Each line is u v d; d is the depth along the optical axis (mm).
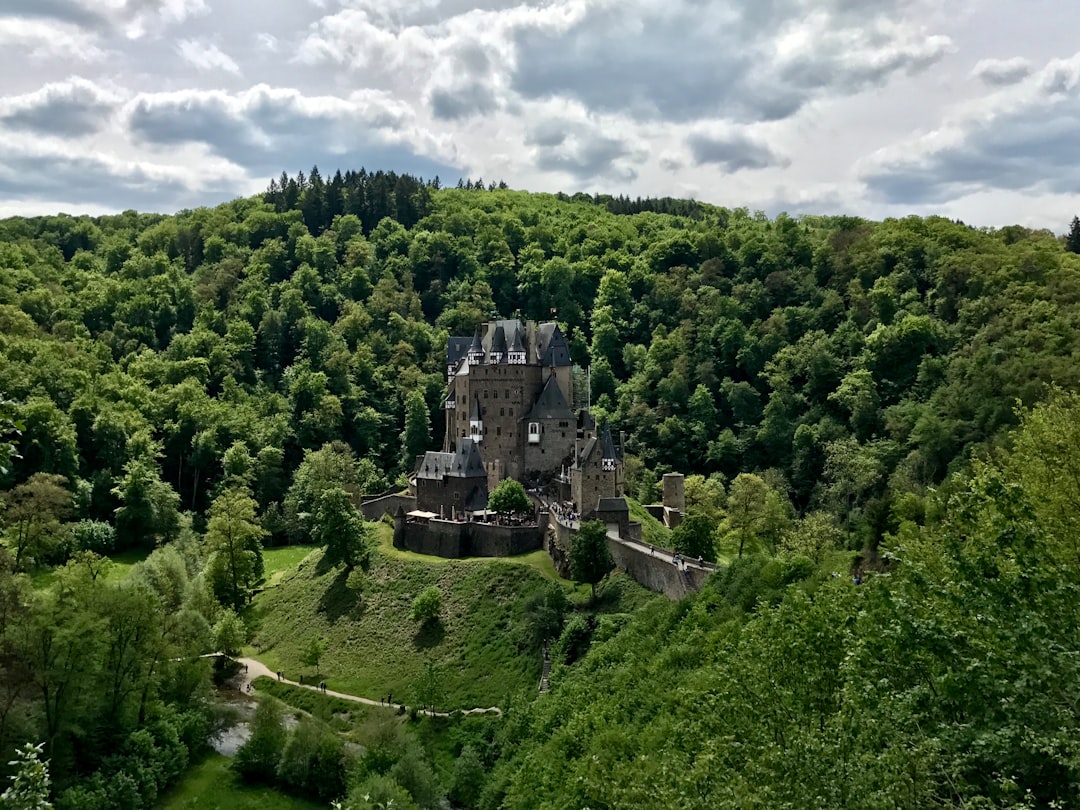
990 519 33938
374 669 94562
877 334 181500
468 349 143000
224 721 82688
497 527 108750
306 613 108812
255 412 183625
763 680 35625
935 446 134125
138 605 74875
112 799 65625
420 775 69188
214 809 69938
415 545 115562
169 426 167875
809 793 26016
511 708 79875
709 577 77812
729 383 191625
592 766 46188
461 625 96688
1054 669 27516
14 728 65688
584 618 89688
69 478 135500
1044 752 25641
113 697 73375
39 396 144125
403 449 183500
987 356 145875
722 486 159000
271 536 154875
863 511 137250
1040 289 168250
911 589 36625
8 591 74062
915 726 28719
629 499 136875
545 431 134000
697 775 30938
